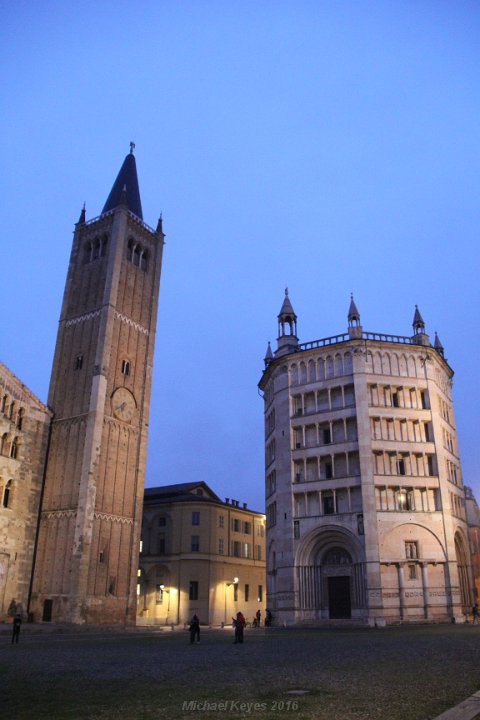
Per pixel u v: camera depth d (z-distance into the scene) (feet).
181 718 44.73
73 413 239.50
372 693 54.85
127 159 313.94
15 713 47.01
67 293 271.90
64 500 225.15
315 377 257.96
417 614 214.48
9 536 211.00
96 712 47.32
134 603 228.63
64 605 207.41
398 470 235.20
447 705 47.96
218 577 321.52
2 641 146.92
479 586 289.33
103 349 242.99
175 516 327.47
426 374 252.21
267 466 280.72
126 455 242.99
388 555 219.82
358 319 260.83
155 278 285.84
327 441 249.14
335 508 232.94
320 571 233.35
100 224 279.08
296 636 160.97
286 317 286.46
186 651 111.24
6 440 216.95
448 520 228.43
